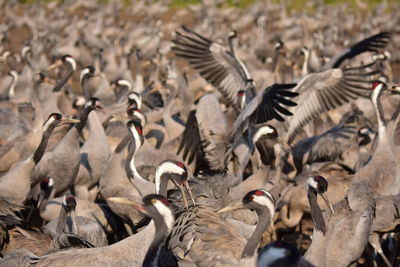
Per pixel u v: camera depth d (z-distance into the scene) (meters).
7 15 50.19
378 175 13.15
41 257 9.41
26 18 48.25
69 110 20.64
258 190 9.61
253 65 29.92
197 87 24.12
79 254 9.29
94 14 51.38
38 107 16.06
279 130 15.05
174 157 14.40
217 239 10.02
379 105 14.09
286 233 13.76
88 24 46.81
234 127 12.66
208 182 12.02
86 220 11.87
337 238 10.77
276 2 61.41
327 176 14.10
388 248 12.47
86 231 11.49
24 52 25.50
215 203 11.65
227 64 16.33
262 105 12.41
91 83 25.98
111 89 22.23
